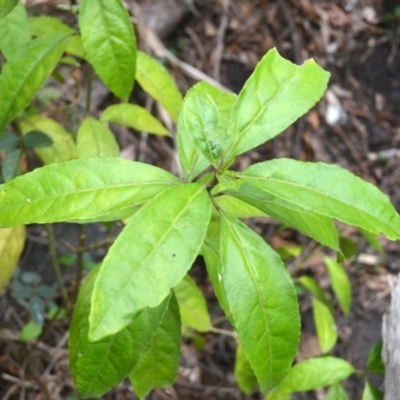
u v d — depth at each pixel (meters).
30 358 0.79
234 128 0.42
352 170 1.18
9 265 0.56
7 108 0.54
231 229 0.42
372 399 0.57
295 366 0.58
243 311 0.41
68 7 0.59
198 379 0.92
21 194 0.41
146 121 0.64
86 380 0.44
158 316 0.44
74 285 0.71
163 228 0.38
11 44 0.57
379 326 1.02
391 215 0.42
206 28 1.22
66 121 0.88
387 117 1.25
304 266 1.03
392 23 1.34
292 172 0.42
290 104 0.43
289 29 1.26
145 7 1.14
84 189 0.41
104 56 0.53
